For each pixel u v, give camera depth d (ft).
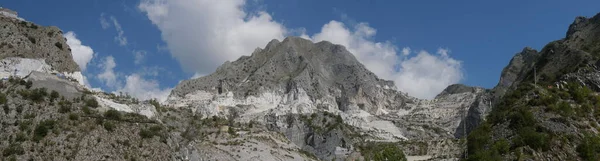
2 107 418.10
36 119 419.33
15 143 392.88
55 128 414.82
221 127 646.33
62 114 433.48
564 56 490.08
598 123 381.60
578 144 359.46
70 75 556.92
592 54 460.96
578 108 394.11
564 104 391.86
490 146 395.14
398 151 547.08
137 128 456.45
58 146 401.70
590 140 359.25
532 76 508.12
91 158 402.72
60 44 578.25
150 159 428.97
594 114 389.19
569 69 453.58
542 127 377.91
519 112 401.70
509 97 468.75
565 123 375.66
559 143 360.89
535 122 386.73
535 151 359.25
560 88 431.02
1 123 407.23
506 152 369.50
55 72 542.16
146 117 495.41
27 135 402.52
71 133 416.26
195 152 509.76
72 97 470.80
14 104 424.87
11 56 521.65
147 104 571.69
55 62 554.46
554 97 411.54
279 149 650.43
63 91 474.08
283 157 618.44
